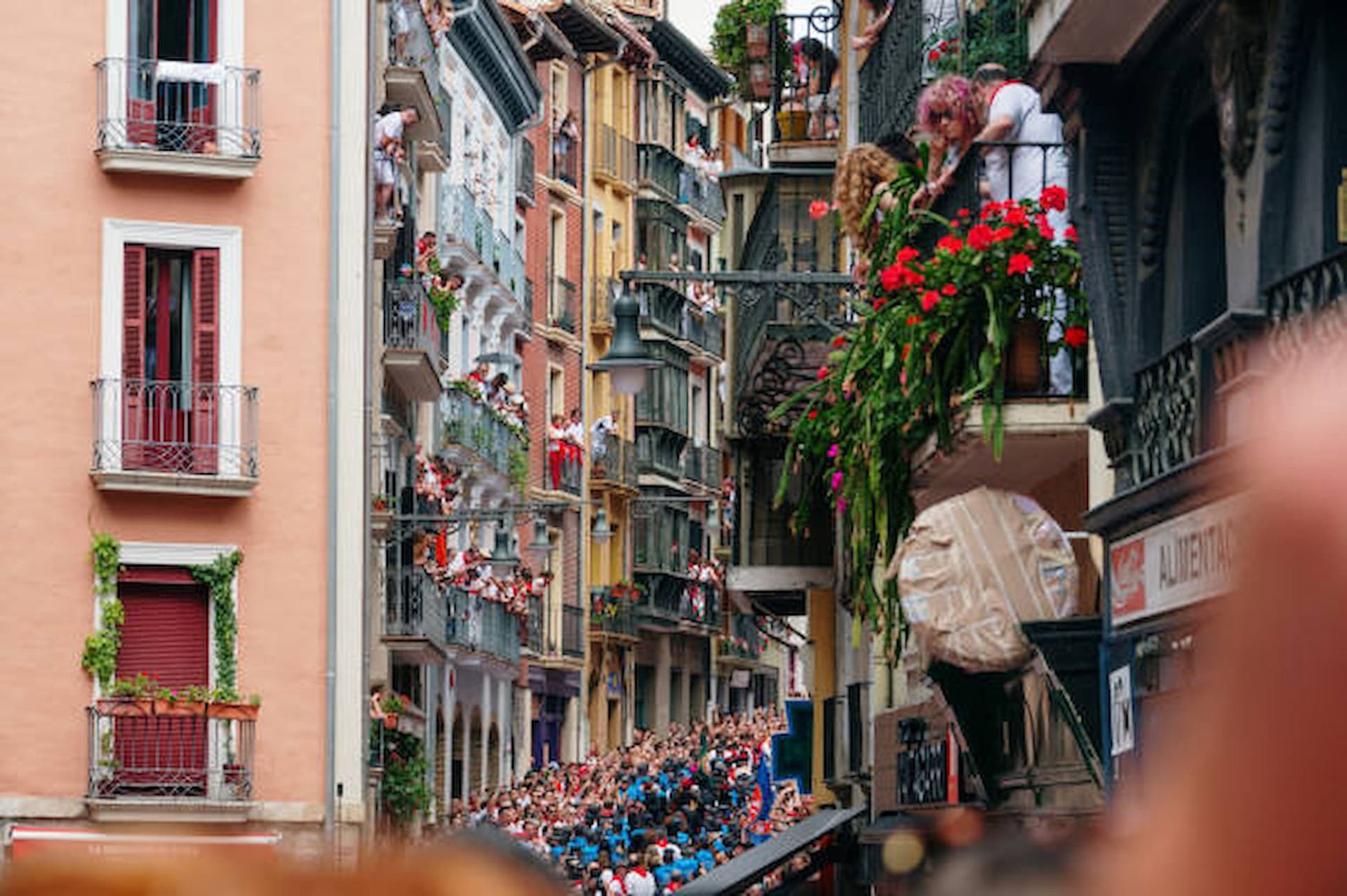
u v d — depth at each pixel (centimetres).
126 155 5416
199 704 5356
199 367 5484
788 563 4372
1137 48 1900
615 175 12169
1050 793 2153
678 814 8931
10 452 5384
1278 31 1617
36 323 5416
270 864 196
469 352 9500
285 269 5534
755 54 4806
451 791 9125
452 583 8088
